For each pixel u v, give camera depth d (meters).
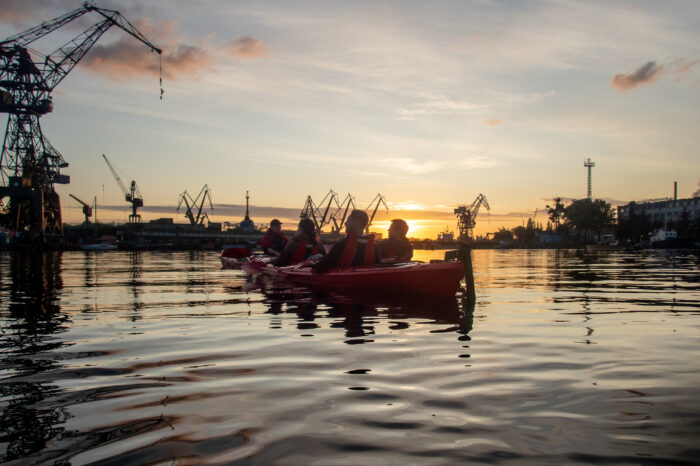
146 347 3.77
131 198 104.62
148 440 1.92
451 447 1.83
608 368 3.05
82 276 12.88
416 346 3.73
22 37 54.00
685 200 119.44
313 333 4.30
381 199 112.69
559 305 6.38
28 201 64.75
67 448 1.85
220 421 2.13
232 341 3.98
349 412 2.23
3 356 3.47
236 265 17.39
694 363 3.19
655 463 1.68
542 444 1.85
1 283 10.51
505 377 2.83
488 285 9.96
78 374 2.96
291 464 1.69
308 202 122.12
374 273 7.97
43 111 57.94
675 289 8.91
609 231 132.75
